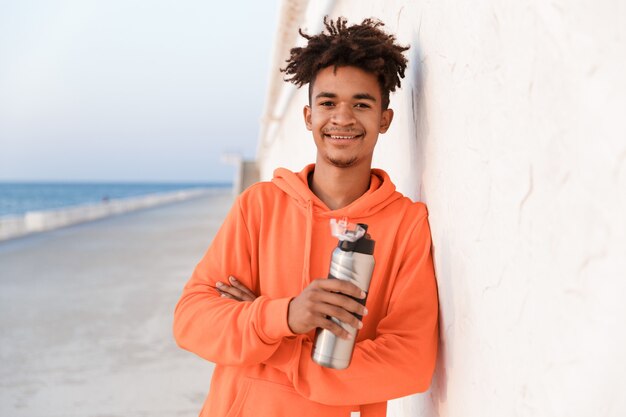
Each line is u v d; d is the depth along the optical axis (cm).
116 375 348
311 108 115
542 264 66
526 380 72
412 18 128
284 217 120
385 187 116
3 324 471
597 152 54
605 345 54
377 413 113
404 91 140
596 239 54
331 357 91
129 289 619
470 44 89
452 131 100
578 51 56
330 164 115
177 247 986
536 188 67
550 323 65
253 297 117
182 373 352
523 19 69
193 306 115
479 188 87
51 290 617
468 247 93
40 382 335
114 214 1927
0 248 1016
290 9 392
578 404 59
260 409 108
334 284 89
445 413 110
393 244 115
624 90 49
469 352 95
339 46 107
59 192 15688
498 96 78
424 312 111
